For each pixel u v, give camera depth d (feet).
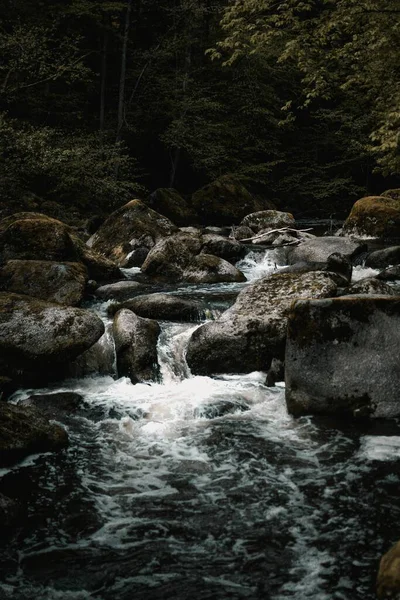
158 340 25.12
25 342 22.40
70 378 23.67
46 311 23.27
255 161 95.50
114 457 17.25
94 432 18.98
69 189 63.05
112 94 84.33
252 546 12.87
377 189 99.81
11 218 40.78
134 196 71.82
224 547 12.87
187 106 79.36
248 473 16.12
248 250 45.34
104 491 15.33
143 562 12.41
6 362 22.59
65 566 12.31
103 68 75.31
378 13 38.52
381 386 19.58
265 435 18.52
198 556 12.59
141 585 11.70
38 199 59.98
